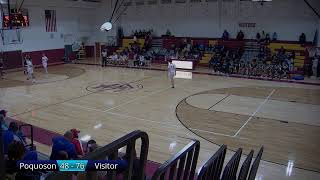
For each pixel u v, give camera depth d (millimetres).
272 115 12289
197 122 11406
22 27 23781
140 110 12898
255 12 23828
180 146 9211
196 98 14875
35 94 15547
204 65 24484
